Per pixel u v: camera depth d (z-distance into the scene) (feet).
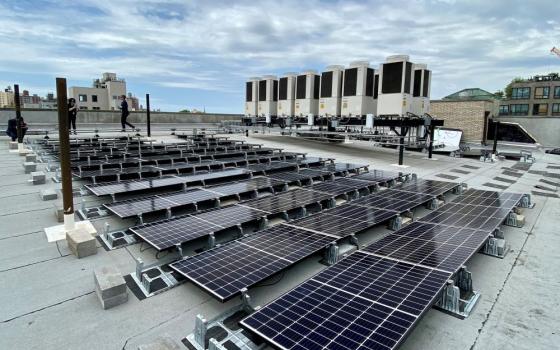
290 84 65.57
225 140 65.82
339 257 15.85
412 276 12.30
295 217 21.89
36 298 12.66
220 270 12.84
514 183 34.35
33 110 82.74
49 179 29.78
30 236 17.92
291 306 10.43
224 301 10.99
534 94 194.90
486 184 33.71
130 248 16.93
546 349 10.41
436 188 27.61
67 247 16.81
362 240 18.97
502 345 10.60
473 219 19.30
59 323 11.33
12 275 14.19
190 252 16.65
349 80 51.83
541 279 14.70
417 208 24.80
